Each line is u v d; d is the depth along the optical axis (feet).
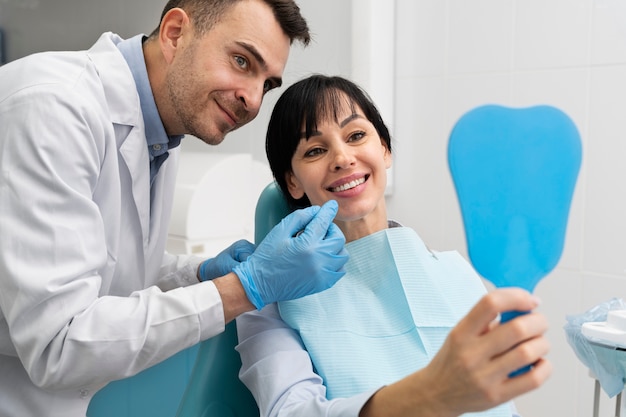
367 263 3.12
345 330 2.96
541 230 5.16
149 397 3.92
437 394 1.90
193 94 3.38
